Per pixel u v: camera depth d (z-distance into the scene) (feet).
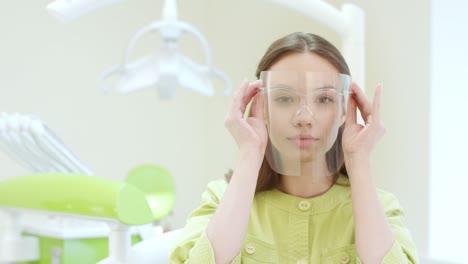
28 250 4.21
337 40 6.63
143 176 4.88
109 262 3.20
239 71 8.18
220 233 2.86
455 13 5.67
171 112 8.53
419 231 5.63
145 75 4.44
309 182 3.13
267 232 3.11
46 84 7.35
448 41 5.65
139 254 3.32
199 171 8.85
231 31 8.36
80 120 7.63
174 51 4.44
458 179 5.70
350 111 3.03
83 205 3.17
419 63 5.66
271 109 2.92
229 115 2.99
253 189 2.94
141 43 8.24
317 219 3.10
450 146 5.68
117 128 7.97
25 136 3.95
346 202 3.14
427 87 5.58
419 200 5.64
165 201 4.73
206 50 4.70
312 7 4.10
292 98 2.87
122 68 4.55
